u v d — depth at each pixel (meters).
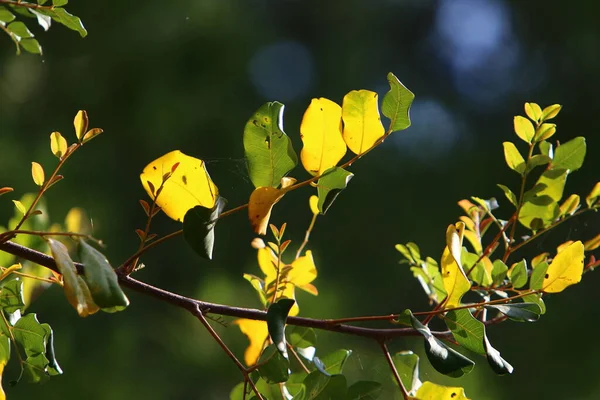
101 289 1.84
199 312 2.38
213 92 10.13
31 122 9.69
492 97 12.75
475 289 2.68
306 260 2.98
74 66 9.91
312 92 12.55
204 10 10.38
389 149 11.16
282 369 2.28
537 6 12.70
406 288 10.43
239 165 3.03
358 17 13.42
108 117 9.84
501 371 2.19
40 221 3.35
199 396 8.02
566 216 2.90
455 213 10.91
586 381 9.34
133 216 9.56
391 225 10.69
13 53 9.62
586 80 11.80
